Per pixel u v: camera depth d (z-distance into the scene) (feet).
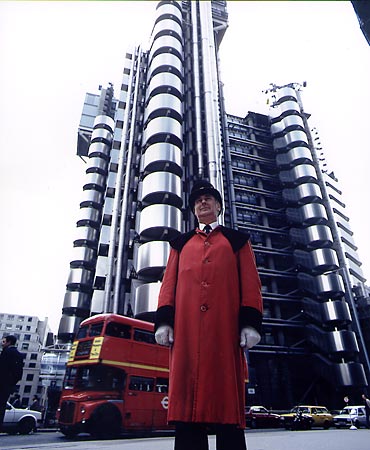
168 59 123.24
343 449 18.08
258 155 147.02
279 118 153.07
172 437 38.60
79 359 39.55
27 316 239.71
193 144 116.98
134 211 105.50
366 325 114.93
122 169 112.06
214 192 6.83
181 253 6.25
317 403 101.04
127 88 136.98
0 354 14.25
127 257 98.12
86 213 121.39
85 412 34.81
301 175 132.36
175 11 141.28
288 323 107.76
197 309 5.38
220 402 4.67
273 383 99.04
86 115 154.71
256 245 120.06
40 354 210.79
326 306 105.60
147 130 108.27
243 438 4.78
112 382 38.09
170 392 5.01
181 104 118.21
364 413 67.62
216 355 4.99
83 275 108.37
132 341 41.11
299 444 22.17
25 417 44.34
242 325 5.24
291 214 128.26
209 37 138.72
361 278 168.04
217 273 5.63
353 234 193.47
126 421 37.24
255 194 133.49
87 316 104.22
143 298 80.28
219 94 148.77
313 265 114.93
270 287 114.42
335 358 102.17
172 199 97.40
